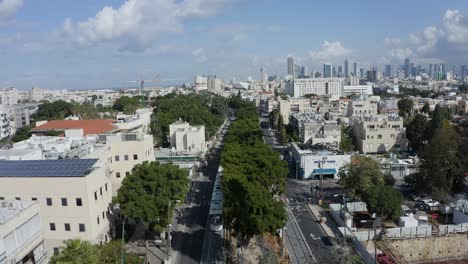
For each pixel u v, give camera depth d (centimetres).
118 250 5291
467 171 9062
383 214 7031
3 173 5978
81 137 9325
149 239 6969
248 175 7431
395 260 6056
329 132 13500
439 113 14138
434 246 6806
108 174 6881
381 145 13812
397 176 10931
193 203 8906
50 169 6056
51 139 9056
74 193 5784
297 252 6381
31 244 5103
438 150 8775
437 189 8531
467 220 7312
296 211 8425
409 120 16538
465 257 6856
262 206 5791
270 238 6975
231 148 9462
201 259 6203
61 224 5891
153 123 16112
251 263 5891
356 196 8300
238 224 5919
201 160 12631
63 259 3750
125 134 8900
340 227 7156
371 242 6606
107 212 6631
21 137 13838
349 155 10931
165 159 12044
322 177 10281
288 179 11125
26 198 5897
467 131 12475
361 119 14462
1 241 4444
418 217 7500
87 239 5859
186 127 13662
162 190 6212
